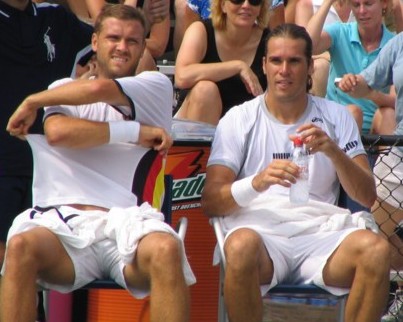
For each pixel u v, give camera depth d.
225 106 23.86
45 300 20.41
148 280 17.02
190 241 20.88
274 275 18.27
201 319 21.02
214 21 23.98
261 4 23.97
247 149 19.42
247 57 24.27
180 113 23.88
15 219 17.81
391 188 22.42
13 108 19.58
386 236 22.81
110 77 18.69
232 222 18.83
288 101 19.36
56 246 17.05
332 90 26.77
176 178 20.72
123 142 18.06
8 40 19.50
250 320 17.77
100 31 18.72
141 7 23.12
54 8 20.11
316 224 18.75
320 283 18.33
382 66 24.00
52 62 19.95
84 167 18.08
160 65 28.33
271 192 19.11
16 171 19.67
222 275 18.64
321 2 29.20
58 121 17.78
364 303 17.78
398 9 28.98
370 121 26.05
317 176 19.31
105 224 17.50
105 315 20.58
